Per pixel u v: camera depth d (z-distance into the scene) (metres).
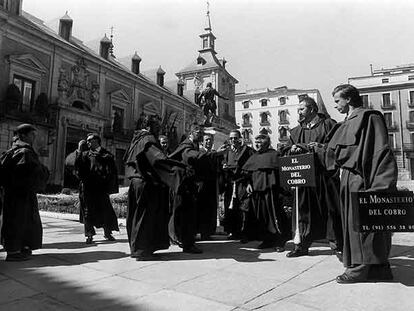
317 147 4.34
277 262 4.06
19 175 4.32
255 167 5.19
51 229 7.84
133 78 37.34
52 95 28.17
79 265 4.04
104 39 36.50
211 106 14.63
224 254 4.66
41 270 3.81
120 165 34.84
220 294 2.89
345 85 3.53
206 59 55.41
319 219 4.39
